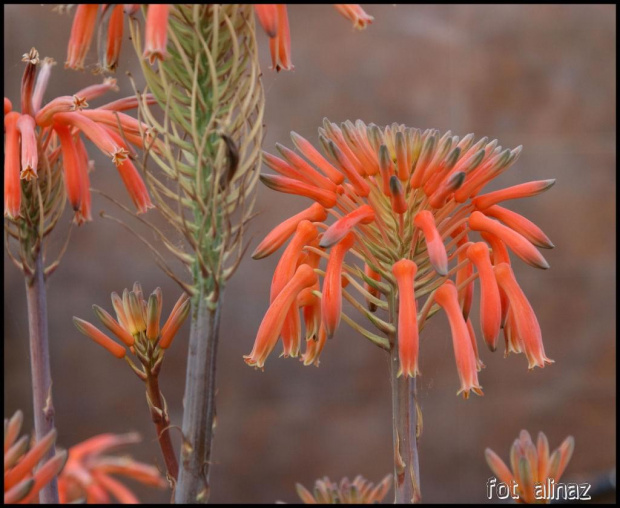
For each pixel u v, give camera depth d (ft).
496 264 3.01
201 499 2.90
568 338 8.79
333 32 8.77
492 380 8.51
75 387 7.86
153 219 7.15
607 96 9.16
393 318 2.97
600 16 9.18
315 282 2.97
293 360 8.43
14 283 7.63
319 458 8.35
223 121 2.88
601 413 8.67
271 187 2.97
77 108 3.01
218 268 2.90
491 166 2.95
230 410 8.23
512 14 9.09
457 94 8.96
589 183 9.05
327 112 8.66
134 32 2.91
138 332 2.97
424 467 8.20
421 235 2.99
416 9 9.00
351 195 3.01
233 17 2.90
